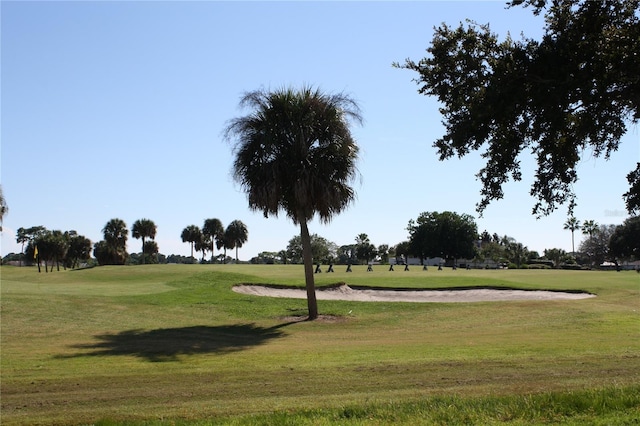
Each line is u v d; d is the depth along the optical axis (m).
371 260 142.12
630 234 113.81
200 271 48.59
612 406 8.38
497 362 13.83
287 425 7.87
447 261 131.50
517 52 10.61
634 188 10.43
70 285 37.09
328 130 26.02
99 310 25.77
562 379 11.65
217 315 27.22
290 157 25.78
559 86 10.03
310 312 27.12
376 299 34.16
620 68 9.70
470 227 125.81
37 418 9.24
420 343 18.80
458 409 8.59
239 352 17.22
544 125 10.73
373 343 19.14
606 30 10.18
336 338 21.08
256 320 26.48
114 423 8.44
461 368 13.12
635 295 35.97
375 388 11.27
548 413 8.17
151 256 121.44
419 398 9.96
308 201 25.58
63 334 20.19
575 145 11.04
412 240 131.25
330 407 9.29
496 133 11.34
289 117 25.50
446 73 11.37
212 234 132.00
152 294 31.22
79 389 11.41
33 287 34.09
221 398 10.62
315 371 13.11
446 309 29.23
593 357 14.46
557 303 30.80
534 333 21.31
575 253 156.88
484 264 130.75
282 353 16.78
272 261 130.62
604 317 25.77
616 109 10.78
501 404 8.77
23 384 11.85
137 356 16.28
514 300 33.12
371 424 7.86
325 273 52.88
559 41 10.29
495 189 11.65
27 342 18.27
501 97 10.44
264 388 11.43
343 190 26.25
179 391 11.22
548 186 11.34
